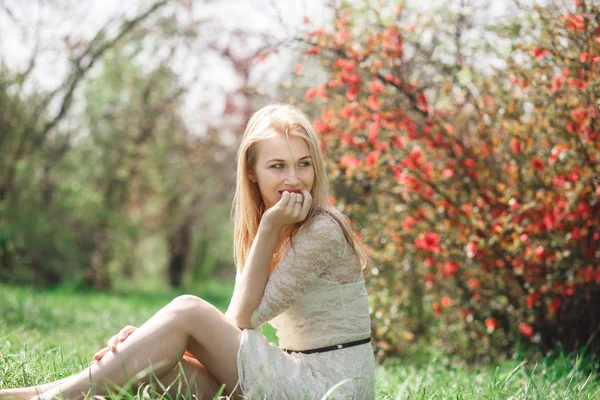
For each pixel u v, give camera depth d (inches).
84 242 579.8
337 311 105.1
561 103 181.5
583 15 169.5
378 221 231.5
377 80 215.0
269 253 104.0
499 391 125.7
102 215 592.4
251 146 112.2
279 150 108.0
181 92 600.4
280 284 102.3
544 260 191.0
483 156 204.2
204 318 100.9
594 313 195.0
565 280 193.9
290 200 103.8
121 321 299.3
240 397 102.6
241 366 100.1
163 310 102.0
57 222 540.4
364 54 212.2
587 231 186.7
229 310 106.3
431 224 213.6
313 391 100.7
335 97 223.0
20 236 505.7
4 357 126.6
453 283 232.2
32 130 475.8
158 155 655.1
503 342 221.1
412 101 210.7
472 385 138.3
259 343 101.9
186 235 748.6
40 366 129.8
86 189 587.8
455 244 208.8
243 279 104.1
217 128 661.3
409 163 209.0
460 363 219.0
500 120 199.8
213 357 101.4
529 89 193.5
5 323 236.1
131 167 649.6
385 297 228.7
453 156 205.5
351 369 103.7
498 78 197.8
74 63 455.2
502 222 190.4
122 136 627.8
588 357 181.2
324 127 219.8
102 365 98.2
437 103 215.3
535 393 125.5
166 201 720.3
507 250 198.7
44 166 539.8
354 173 217.6
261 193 114.5
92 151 621.3
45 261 526.0
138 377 94.4
